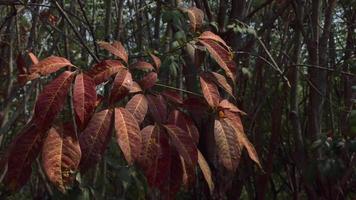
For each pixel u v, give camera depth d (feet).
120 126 3.81
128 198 11.35
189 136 4.11
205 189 12.92
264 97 14.66
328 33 13.55
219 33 12.30
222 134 4.37
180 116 4.35
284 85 14.79
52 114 3.68
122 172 8.89
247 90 16.34
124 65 4.55
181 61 9.43
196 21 5.58
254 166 15.44
